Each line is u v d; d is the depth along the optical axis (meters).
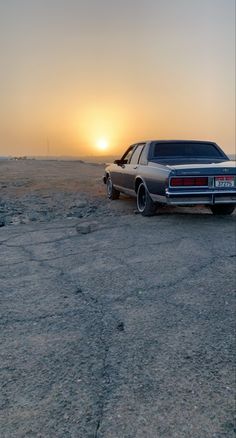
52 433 1.97
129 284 4.01
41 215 8.19
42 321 3.18
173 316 3.26
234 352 2.70
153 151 7.70
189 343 2.82
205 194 6.43
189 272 4.37
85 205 9.40
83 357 2.64
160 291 3.81
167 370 2.49
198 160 7.42
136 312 3.34
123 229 6.62
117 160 9.15
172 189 6.38
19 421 2.05
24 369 2.51
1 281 4.12
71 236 6.20
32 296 3.70
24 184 13.02
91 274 4.33
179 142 7.93
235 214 8.17
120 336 2.93
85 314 3.31
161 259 4.86
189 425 2.02
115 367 2.53
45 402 2.20
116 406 2.16
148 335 2.94
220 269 4.46
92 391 2.29
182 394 2.26
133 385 2.34
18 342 2.85
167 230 6.46
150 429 1.99
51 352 2.71
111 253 5.16
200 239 5.84
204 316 3.26
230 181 6.50
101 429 1.99
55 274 4.34
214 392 2.28
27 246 5.60
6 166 21.08
